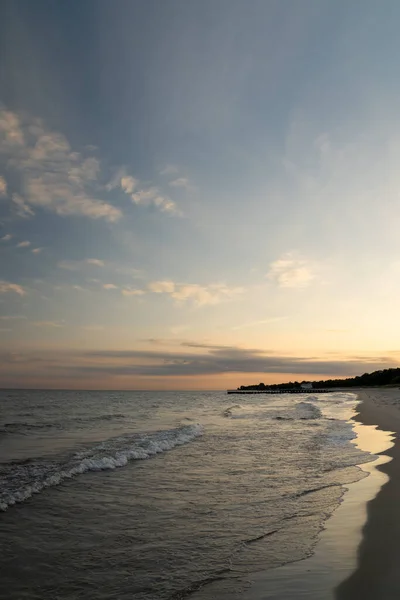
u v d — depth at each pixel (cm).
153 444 1585
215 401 7425
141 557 593
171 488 971
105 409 4491
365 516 743
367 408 3772
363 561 558
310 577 519
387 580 502
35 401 6284
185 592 490
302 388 17150
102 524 730
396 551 588
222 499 878
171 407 5075
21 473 1112
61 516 773
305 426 2388
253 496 898
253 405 5634
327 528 691
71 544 641
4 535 677
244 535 673
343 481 1013
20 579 528
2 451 1505
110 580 525
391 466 1173
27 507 825
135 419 3083
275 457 1361
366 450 1474
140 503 853
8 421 2862
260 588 495
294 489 949
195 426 2308
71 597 483
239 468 1190
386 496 867
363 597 462
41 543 645
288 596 472
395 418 2741
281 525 716
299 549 610
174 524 728
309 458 1337
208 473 1127
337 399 7050
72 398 8081
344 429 2181
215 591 491
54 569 556
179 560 581
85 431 2227
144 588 503
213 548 622
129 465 1238
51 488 971
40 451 1505
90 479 1060
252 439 1808
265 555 592
